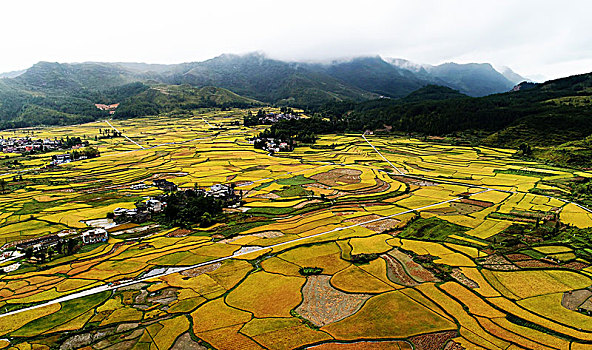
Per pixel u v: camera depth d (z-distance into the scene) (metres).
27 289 71.62
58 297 68.12
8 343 54.91
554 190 138.12
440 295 65.06
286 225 106.38
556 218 104.88
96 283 73.38
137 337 55.34
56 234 101.62
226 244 92.50
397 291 66.88
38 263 84.25
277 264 79.75
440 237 93.38
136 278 75.44
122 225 109.88
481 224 102.56
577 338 52.50
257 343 53.19
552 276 70.88
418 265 77.94
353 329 55.84
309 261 80.88
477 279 70.75
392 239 92.88
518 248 84.31
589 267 73.81
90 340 55.06
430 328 55.69
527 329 54.97
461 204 123.44
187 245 92.62
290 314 60.50
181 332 56.12
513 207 117.69
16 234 102.50
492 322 56.94
